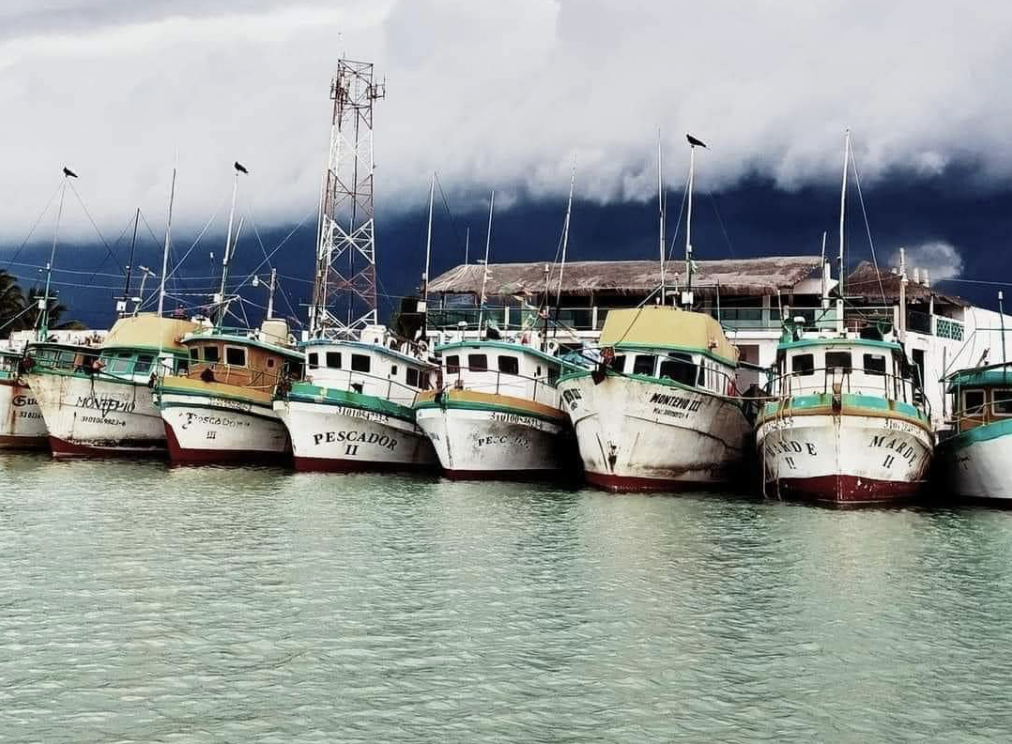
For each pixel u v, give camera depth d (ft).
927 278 177.78
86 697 43.60
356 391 130.31
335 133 161.68
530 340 140.97
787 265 173.99
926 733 40.78
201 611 57.21
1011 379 111.65
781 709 43.06
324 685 45.37
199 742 39.09
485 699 43.80
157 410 149.07
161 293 165.58
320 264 159.53
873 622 56.34
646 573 68.13
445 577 66.49
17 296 267.18
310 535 81.35
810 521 90.63
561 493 109.40
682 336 114.42
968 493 104.83
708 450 113.29
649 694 44.62
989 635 54.03
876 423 96.58
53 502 98.27
